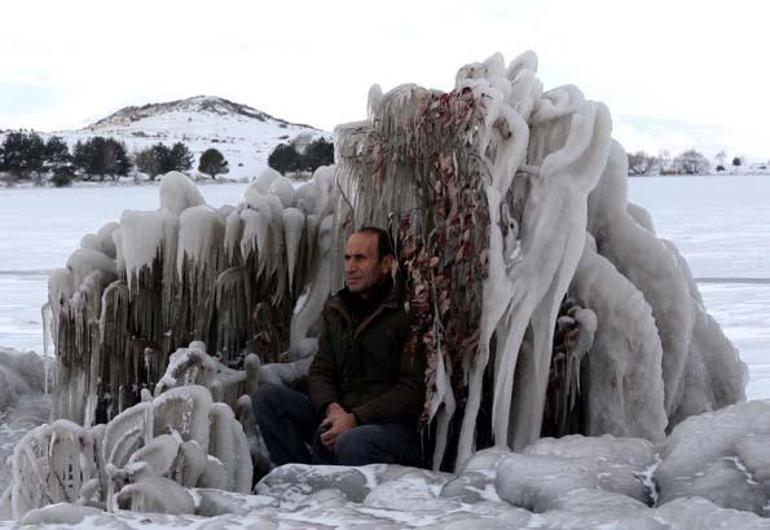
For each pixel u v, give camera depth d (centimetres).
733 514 300
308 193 604
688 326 516
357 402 496
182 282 560
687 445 368
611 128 474
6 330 1336
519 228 495
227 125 18375
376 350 495
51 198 6350
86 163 10644
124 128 18612
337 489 413
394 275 503
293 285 587
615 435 488
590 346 490
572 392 497
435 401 480
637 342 488
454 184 493
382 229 516
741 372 562
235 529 334
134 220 547
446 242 500
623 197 534
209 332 570
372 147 544
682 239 2594
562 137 491
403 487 400
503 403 475
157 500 385
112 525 340
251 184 614
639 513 313
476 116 484
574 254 468
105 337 563
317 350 527
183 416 438
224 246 559
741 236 2656
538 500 358
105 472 432
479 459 406
